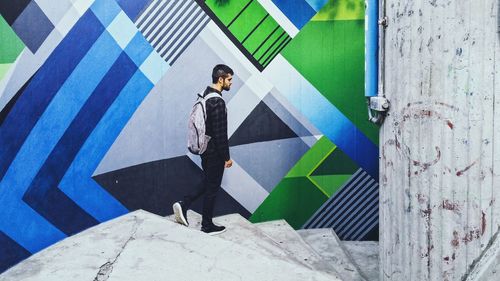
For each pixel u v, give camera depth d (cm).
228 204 495
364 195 505
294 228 505
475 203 264
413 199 299
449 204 275
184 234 376
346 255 450
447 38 266
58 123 453
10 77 441
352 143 500
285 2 481
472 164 263
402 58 301
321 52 489
